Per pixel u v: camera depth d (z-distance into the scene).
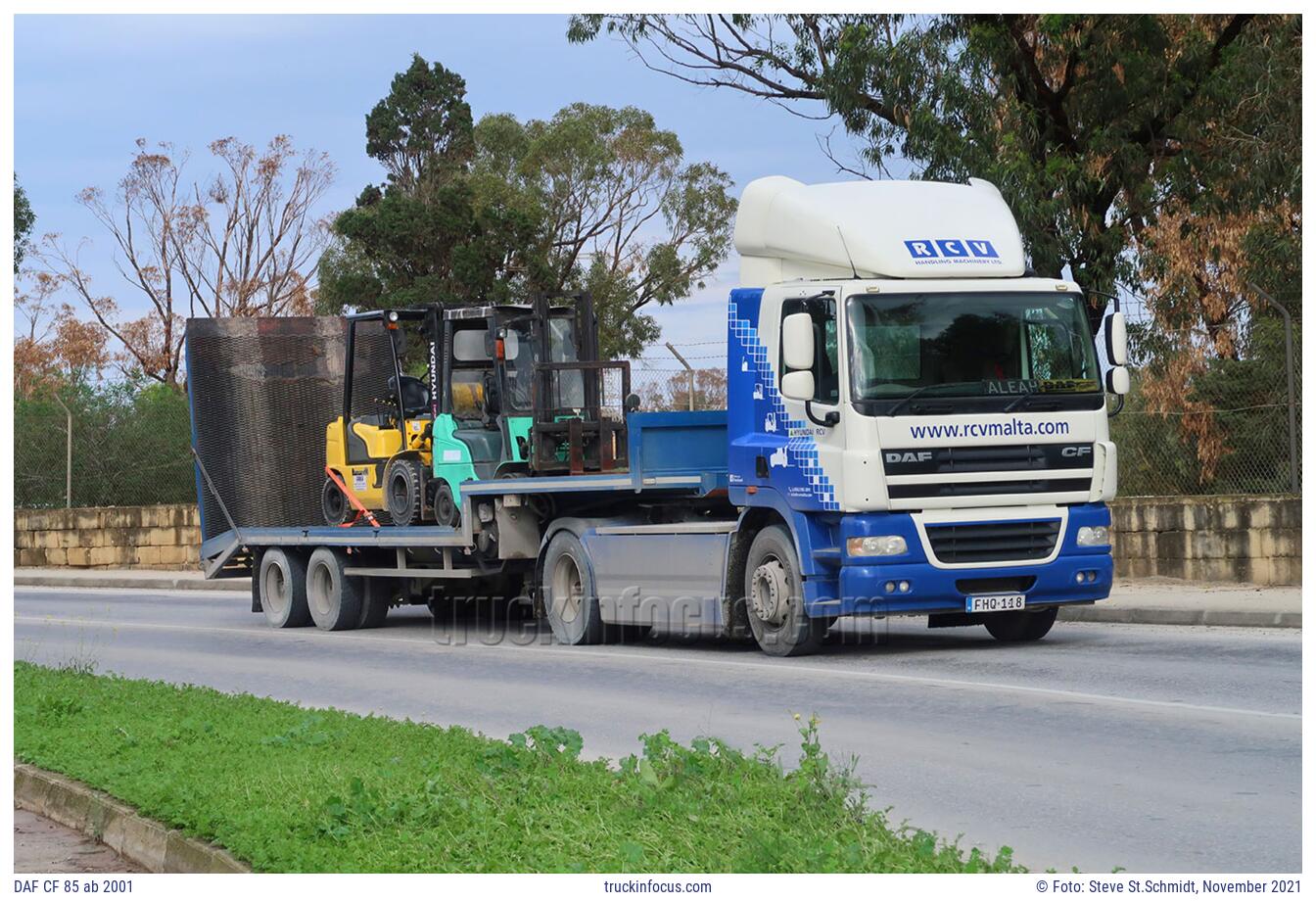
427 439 33.62
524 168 110.19
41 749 16.45
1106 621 30.23
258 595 37.41
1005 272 25.22
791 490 25.08
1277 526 33.09
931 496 24.25
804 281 25.30
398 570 33.53
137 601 45.88
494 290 102.25
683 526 27.08
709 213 110.06
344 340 38.41
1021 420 24.62
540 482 29.27
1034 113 39.97
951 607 24.47
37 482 58.88
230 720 18.12
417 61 116.44
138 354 113.75
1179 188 40.28
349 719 18.08
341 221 103.19
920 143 39.16
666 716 19.72
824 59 46.06
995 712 19.05
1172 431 35.81
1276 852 12.20
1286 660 23.03
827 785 13.14
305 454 38.25
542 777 13.69
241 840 11.98
